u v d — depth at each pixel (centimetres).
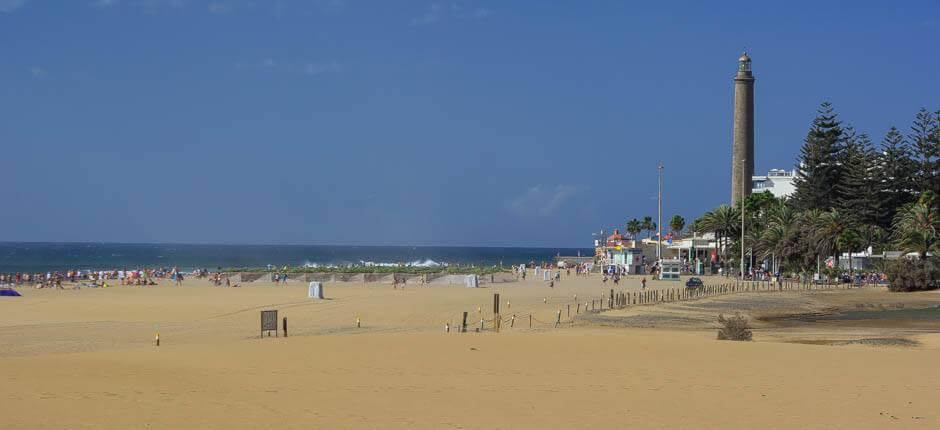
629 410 1986
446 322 5428
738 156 16175
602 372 2503
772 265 13562
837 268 11850
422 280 11438
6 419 1805
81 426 1759
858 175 13762
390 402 2061
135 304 6881
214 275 11812
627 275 13675
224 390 2183
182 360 2697
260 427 1784
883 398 2127
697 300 7962
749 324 5928
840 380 2373
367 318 5691
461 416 1916
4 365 2566
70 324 5209
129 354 2841
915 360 2756
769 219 13525
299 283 11294
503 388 2252
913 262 9856
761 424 1852
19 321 5428
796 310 7281
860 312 7238
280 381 2328
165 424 1792
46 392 2108
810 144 14300
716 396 2148
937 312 7225
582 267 15388
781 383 2327
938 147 13550
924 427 1827
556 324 5422
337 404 2030
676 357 2795
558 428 1809
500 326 5056
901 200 13925
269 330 4275
